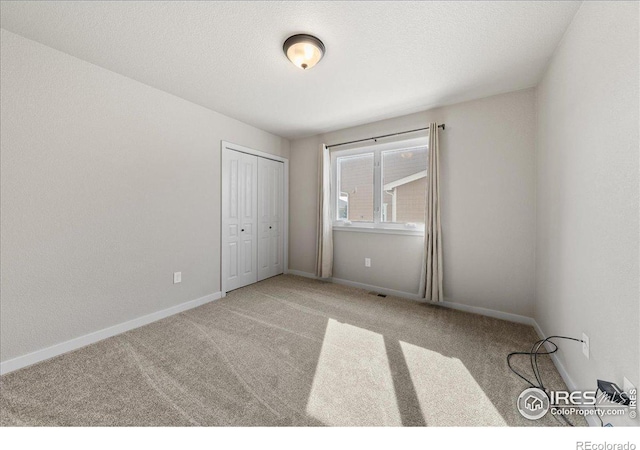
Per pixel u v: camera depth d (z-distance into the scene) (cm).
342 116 324
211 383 158
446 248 290
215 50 193
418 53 194
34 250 181
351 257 371
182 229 277
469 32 171
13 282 172
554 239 188
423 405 141
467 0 145
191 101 281
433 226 288
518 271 252
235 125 337
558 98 181
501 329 236
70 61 196
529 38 176
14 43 171
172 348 200
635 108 98
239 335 221
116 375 165
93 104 209
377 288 346
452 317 262
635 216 98
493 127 262
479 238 271
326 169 379
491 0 145
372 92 257
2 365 166
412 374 169
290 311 276
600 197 123
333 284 379
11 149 171
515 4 147
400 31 170
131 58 202
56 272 191
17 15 156
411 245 318
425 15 156
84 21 162
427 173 291
